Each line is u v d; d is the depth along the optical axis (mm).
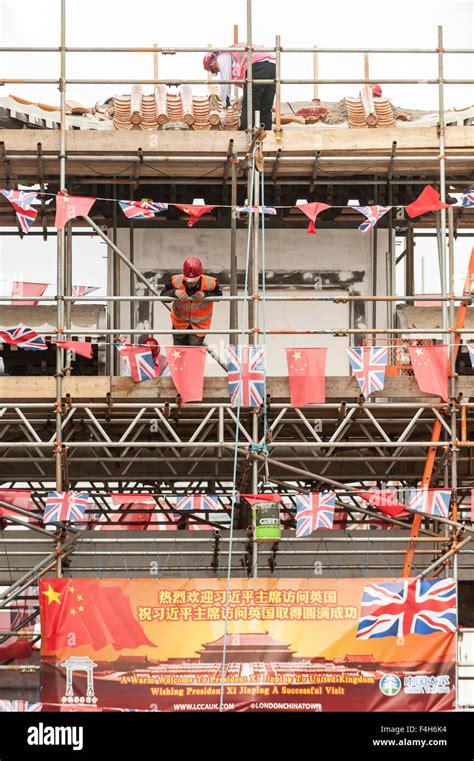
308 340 19984
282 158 17078
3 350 18562
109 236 20219
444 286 16781
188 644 15320
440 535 17406
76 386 16250
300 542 19281
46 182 18578
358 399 16250
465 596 20453
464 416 16141
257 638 15344
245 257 20203
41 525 19766
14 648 17078
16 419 17000
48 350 18625
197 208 16250
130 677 15250
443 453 17406
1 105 18172
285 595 15422
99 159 16984
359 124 18594
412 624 15406
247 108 17312
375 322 20062
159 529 21875
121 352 16312
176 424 17875
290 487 16875
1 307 18297
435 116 18812
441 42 16984
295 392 16016
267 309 20156
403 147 17000
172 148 16984
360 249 20297
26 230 15938
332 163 17297
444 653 15375
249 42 17062
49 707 15164
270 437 16156
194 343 16750
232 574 19141
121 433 19016
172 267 20141
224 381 16391
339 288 20188
